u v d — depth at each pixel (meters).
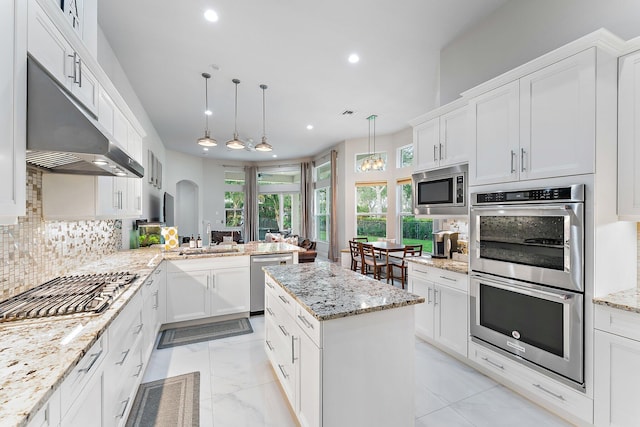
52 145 1.21
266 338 2.45
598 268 1.65
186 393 2.09
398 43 3.12
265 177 10.19
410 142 6.22
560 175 1.78
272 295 2.25
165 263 3.12
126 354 1.66
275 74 3.79
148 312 2.34
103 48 2.89
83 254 2.59
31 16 1.17
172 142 7.28
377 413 1.49
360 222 7.24
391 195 6.77
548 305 1.83
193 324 3.36
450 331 2.57
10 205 1.06
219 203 9.57
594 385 1.63
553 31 2.23
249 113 5.24
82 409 1.09
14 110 1.08
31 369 0.90
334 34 2.96
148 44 3.10
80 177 2.01
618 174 1.74
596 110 1.63
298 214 10.18
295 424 1.79
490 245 2.20
